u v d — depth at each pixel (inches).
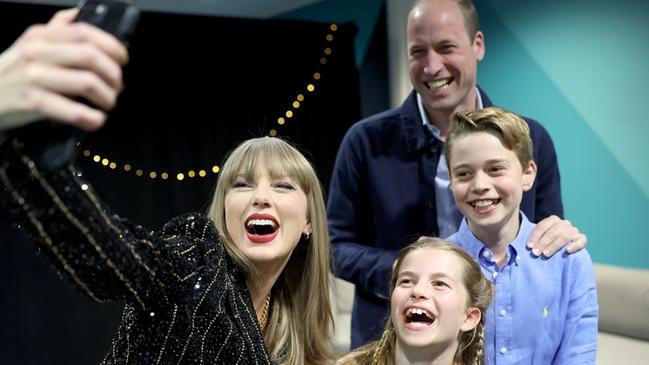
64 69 16.8
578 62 127.3
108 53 17.3
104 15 18.4
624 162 121.3
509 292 59.6
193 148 165.8
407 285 55.4
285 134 173.9
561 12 129.1
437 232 68.3
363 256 66.8
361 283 66.8
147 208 161.9
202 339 35.9
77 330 154.8
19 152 20.7
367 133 70.6
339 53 176.9
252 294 50.6
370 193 70.3
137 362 34.3
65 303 153.5
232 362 37.5
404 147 69.0
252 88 170.6
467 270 55.9
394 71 168.4
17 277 149.1
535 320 59.0
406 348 55.1
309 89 174.7
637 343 109.3
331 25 174.6
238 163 50.8
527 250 60.2
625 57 119.1
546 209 69.2
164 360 33.9
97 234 24.2
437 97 65.8
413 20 65.8
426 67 65.2
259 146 51.6
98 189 157.3
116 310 159.2
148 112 161.3
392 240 69.4
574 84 128.4
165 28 159.8
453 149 59.9
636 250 121.0
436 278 54.6
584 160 128.4
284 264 51.7
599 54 123.5
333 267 70.5
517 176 58.7
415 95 69.6
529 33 135.6
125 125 159.3
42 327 151.4
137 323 34.7
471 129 59.1
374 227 71.0
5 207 22.0
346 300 146.5
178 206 164.4
